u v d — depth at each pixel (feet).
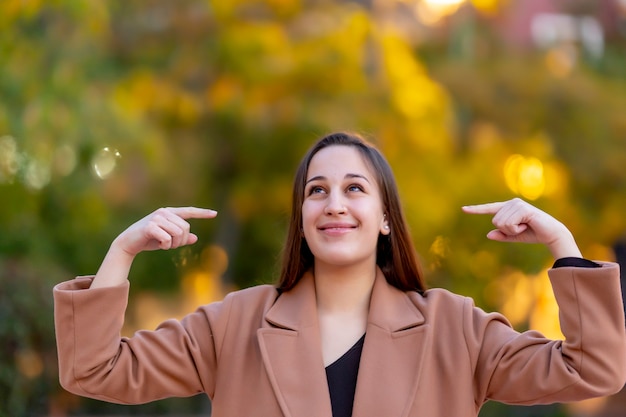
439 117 46.39
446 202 44.21
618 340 12.36
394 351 13.05
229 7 46.70
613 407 48.19
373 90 45.96
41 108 35.27
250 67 45.62
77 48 37.88
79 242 42.24
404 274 14.01
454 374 12.90
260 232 49.67
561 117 52.31
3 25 33.40
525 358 12.76
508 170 47.83
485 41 54.70
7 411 27.30
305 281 13.91
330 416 12.66
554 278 12.64
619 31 60.23
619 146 52.90
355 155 13.78
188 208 13.35
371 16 48.83
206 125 48.42
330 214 13.23
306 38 46.09
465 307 13.48
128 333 46.65
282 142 47.26
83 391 12.98
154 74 46.83
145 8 47.52
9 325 27.50
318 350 13.12
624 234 58.75
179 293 49.80
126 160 43.32
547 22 58.29
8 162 36.35
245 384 13.17
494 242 42.34
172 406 39.06
